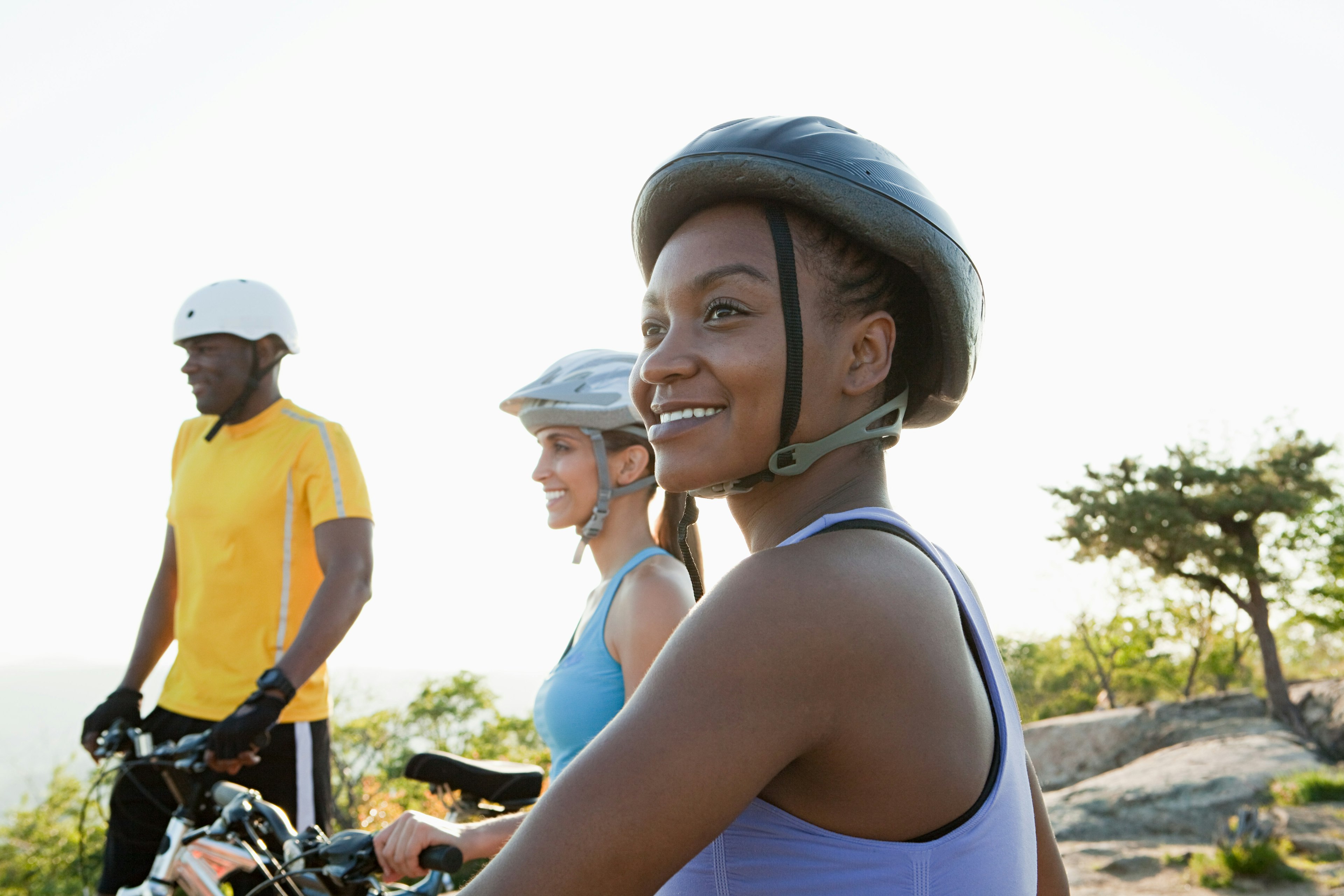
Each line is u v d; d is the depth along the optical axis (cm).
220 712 334
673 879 86
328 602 321
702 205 98
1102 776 1567
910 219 94
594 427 249
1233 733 1911
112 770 296
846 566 80
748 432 93
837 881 79
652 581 227
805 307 93
